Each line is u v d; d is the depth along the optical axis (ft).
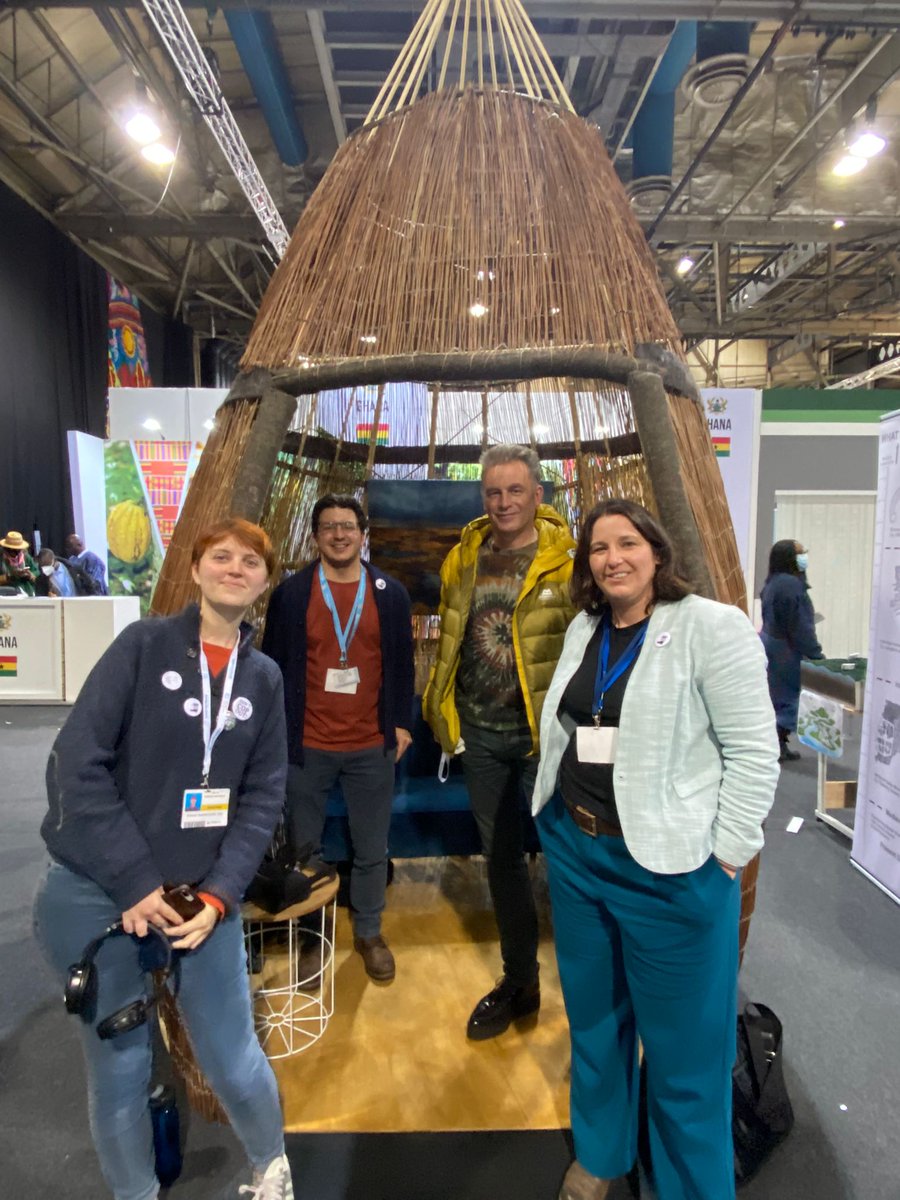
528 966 6.50
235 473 6.17
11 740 15.85
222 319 38.73
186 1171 5.07
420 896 9.08
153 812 4.03
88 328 27.99
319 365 6.07
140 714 3.99
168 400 22.75
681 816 3.95
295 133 20.27
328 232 6.68
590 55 16.88
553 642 5.88
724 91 17.15
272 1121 4.49
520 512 5.85
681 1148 4.31
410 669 7.27
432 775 9.45
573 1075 4.83
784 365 44.09
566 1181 4.83
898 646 8.87
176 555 6.21
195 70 15.06
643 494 8.85
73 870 3.95
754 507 15.85
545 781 4.57
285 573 9.37
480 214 6.53
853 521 19.27
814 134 21.02
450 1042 6.45
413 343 6.19
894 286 30.12
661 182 19.76
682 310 34.60
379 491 10.35
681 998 4.15
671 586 4.20
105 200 25.40
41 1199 4.91
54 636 18.95
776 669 14.61
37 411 24.98
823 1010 6.82
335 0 13.87
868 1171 5.10
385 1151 5.28
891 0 14.29
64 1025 6.72
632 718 4.05
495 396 11.83
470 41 15.02
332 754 6.89
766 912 8.61
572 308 6.14
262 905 5.92
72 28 17.74
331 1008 6.80
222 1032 4.24
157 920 3.82
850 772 13.84
